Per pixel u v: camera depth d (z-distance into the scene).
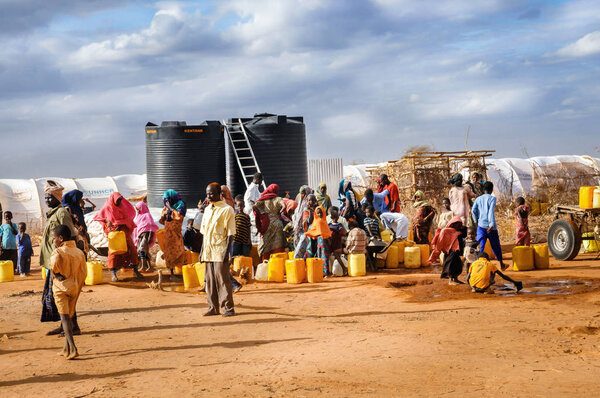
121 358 7.62
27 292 14.23
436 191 26.11
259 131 27.39
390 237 18.36
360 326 9.22
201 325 9.80
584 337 7.75
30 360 7.65
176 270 15.97
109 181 40.72
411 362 6.72
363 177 37.00
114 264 15.62
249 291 13.59
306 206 16.70
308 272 14.79
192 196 27.25
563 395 5.29
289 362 6.98
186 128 27.22
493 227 14.46
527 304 10.28
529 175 37.88
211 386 6.09
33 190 37.38
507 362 6.57
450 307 10.48
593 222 17.33
